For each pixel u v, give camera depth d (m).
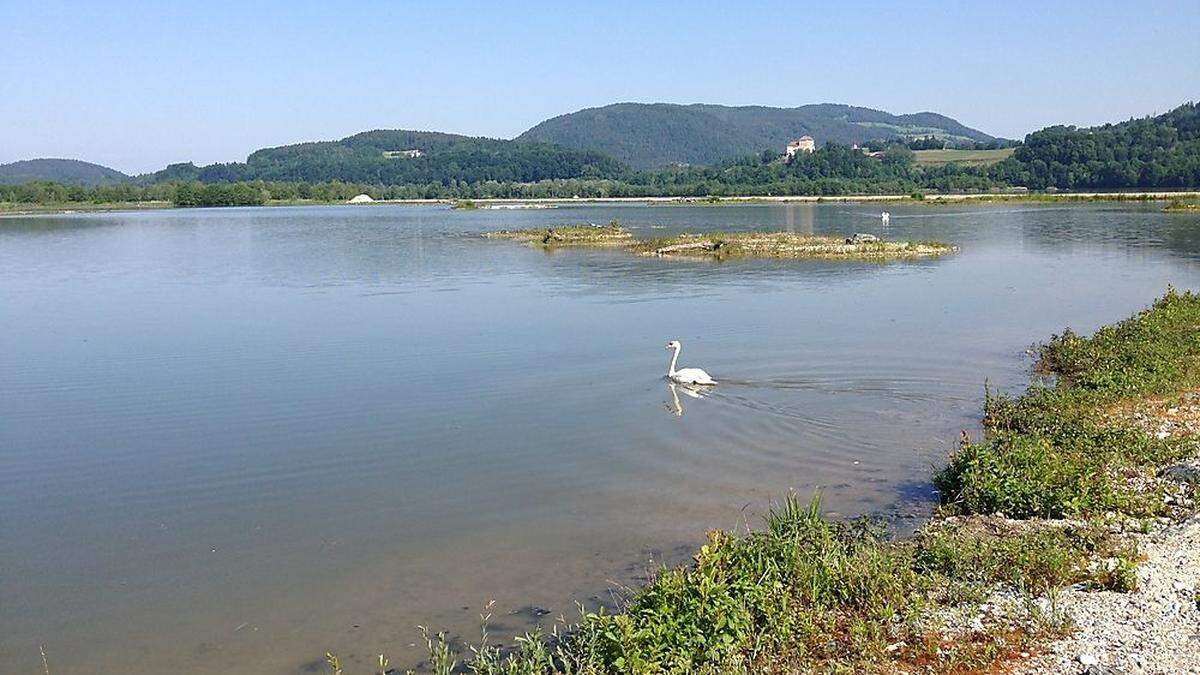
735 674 10.45
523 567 14.34
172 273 57.38
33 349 32.22
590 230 86.75
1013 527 14.62
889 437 20.42
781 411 22.62
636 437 20.78
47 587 14.12
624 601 13.02
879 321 35.81
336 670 11.43
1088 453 17.33
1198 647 10.59
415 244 79.31
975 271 53.72
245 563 14.80
